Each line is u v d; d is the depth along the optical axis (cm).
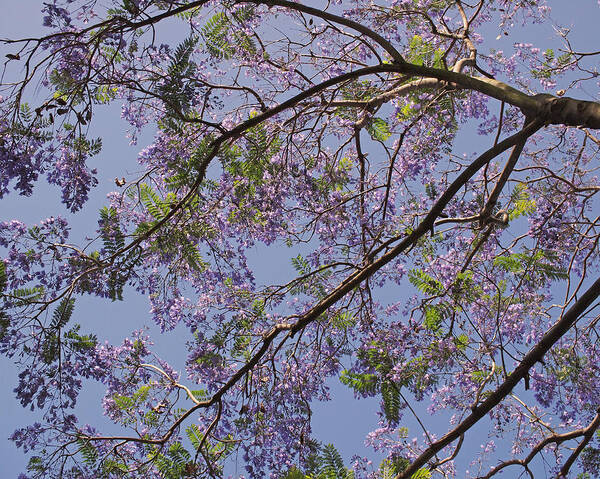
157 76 468
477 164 454
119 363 586
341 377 557
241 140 568
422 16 649
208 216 557
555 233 552
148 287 576
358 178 629
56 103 460
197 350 566
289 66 599
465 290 566
